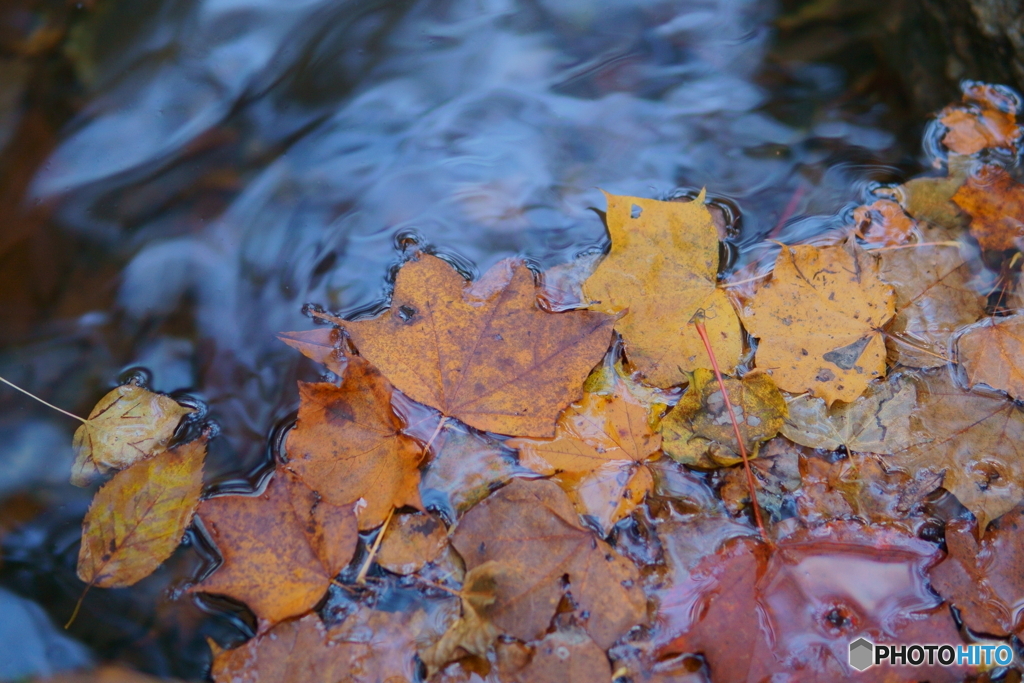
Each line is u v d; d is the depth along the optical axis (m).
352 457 0.65
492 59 0.76
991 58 0.73
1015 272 0.69
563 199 0.72
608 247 0.70
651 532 0.65
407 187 0.72
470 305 0.67
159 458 0.66
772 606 0.64
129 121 0.74
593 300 0.68
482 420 0.66
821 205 0.71
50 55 0.75
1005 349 0.68
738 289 0.69
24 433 0.67
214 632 0.64
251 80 0.75
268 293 0.70
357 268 0.70
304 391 0.65
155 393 0.68
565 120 0.74
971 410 0.67
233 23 0.76
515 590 0.64
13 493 0.66
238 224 0.71
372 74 0.75
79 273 0.70
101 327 0.69
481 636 0.63
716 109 0.74
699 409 0.66
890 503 0.65
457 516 0.65
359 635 0.64
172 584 0.65
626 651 0.63
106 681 0.64
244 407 0.67
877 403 0.67
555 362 0.66
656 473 0.66
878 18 0.76
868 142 0.73
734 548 0.64
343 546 0.64
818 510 0.65
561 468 0.66
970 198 0.71
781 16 0.77
